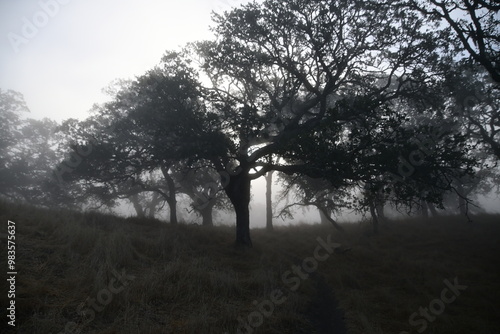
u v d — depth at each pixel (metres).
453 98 18.02
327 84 12.98
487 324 7.02
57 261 6.49
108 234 9.31
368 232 20.02
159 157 14.61
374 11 11.93
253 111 11.84
